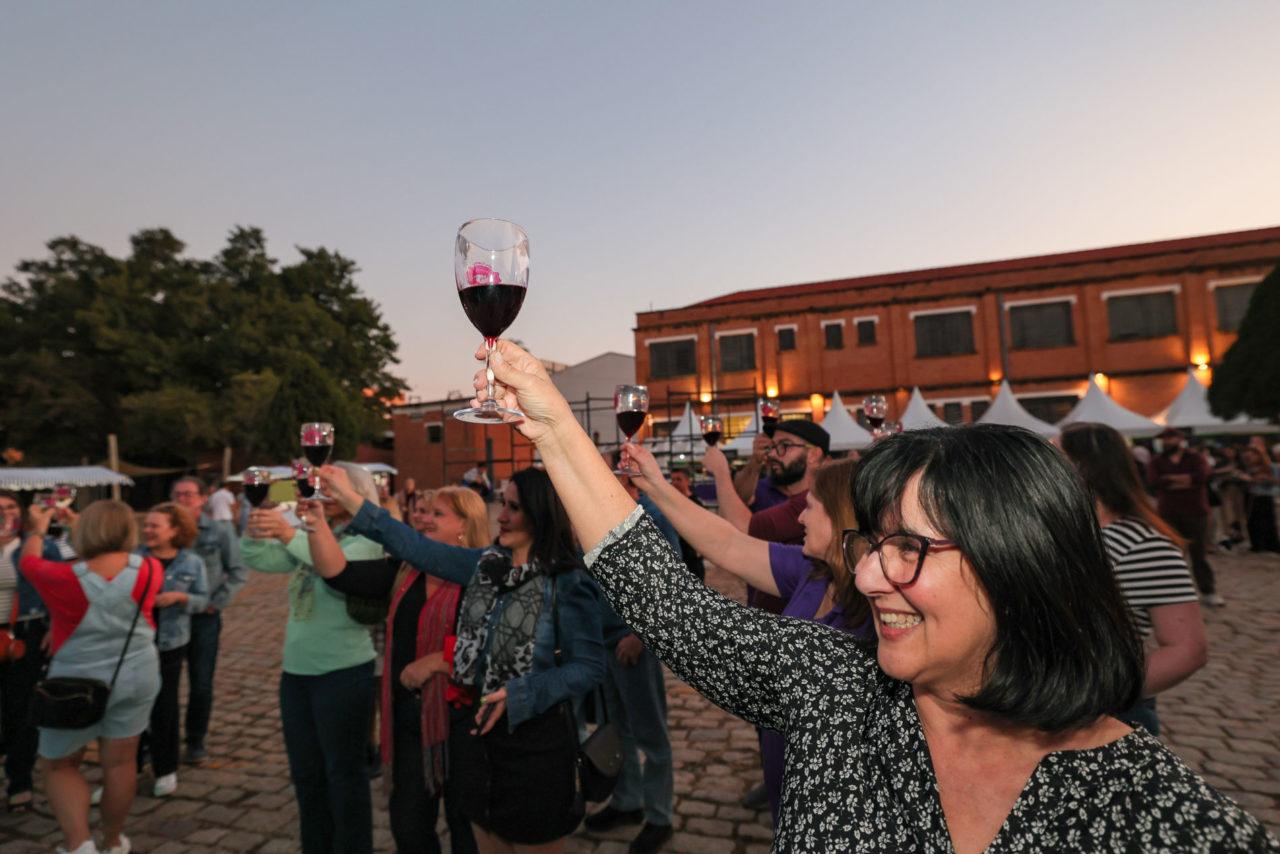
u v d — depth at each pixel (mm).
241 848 3188
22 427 27922
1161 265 22188
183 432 26516
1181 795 637
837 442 15938
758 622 1009
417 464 33312
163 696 3711
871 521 810
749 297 28188
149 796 3693
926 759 773
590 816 3271
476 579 2402
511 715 2066
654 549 1061
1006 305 23500
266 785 3828
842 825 779
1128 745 699
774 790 1711
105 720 2975
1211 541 9555
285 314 30375
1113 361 22500
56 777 2939
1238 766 3543
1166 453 7000
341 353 32125
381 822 3369
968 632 735
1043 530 706
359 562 2684
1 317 29156
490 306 1177
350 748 2666
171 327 29859
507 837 2146
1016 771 729
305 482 2484
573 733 2219
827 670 925
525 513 2311
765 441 3461
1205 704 4340
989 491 720
